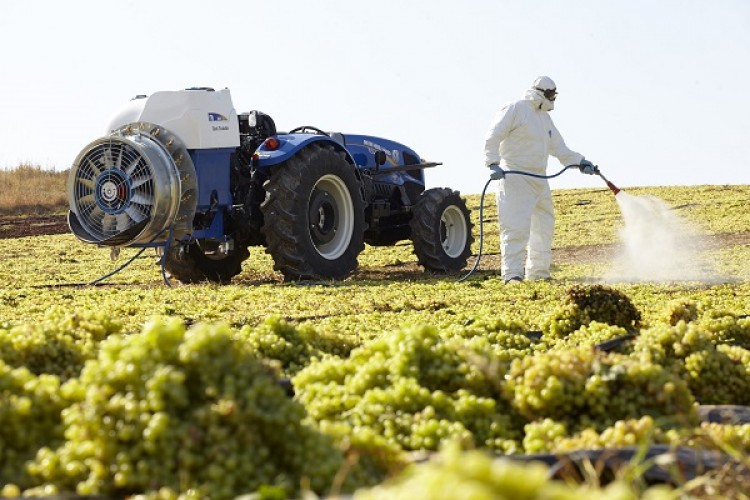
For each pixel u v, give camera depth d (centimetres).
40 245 2036
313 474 290
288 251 1238
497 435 378
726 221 2423
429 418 370
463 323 743
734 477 302
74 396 318
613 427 384
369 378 407
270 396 301
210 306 959
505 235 1278
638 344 496
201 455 285
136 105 1205
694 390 479
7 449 305
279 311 922
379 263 1716
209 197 1206
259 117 1306
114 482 281
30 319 835
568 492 167
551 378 391
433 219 1488
